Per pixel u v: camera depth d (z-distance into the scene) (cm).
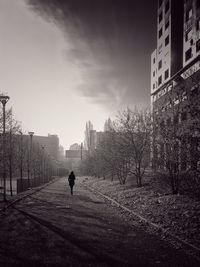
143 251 823
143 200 1827
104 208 1770
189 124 1538
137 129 2634
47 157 7175
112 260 736
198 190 1555
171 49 4362
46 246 859
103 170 4312
